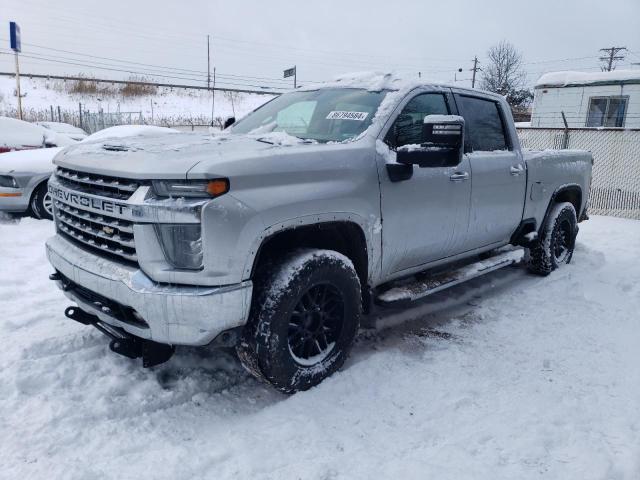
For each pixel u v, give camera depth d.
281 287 2.85
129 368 3.25
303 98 4.19
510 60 49.31
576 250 6.75
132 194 2.62
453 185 3.97
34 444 2.51
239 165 2.65
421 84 3.95
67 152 3.32
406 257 3.75
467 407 3.04
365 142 3.38
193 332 2.59
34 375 3.07
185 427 2.75
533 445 2.66
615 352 3.80
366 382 3.25
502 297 4.96
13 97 35.47
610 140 10.84
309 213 2.92
